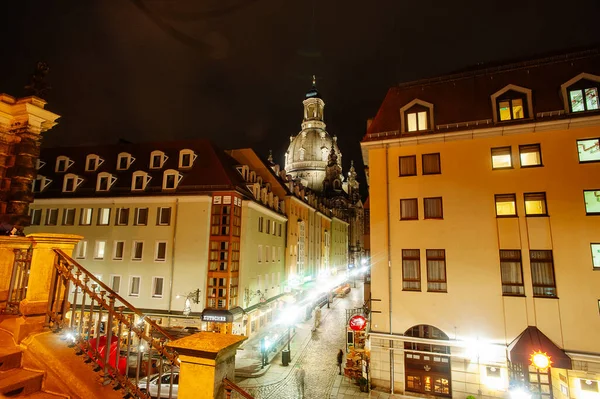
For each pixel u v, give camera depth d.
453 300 17.92
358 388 19.50
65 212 31.34
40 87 8.64
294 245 43.66
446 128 19.34
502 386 16.59
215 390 4.13
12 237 5.84
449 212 18.77
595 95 17.36
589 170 16.98
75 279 5.59
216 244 28.25
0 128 8.29
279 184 41.78
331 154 100.88
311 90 119.44
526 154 18.12
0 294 6.54
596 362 15.48
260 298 32.44
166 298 27.61
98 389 4.82
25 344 5.10
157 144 34.97
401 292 18.80
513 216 17.70
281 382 20.70
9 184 8.30
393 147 20.33
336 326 36.62
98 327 5.33
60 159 34.91
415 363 18.19
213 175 30.22
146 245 28.84
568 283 16.45
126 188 30.97
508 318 17.00
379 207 19.97
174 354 4.82
